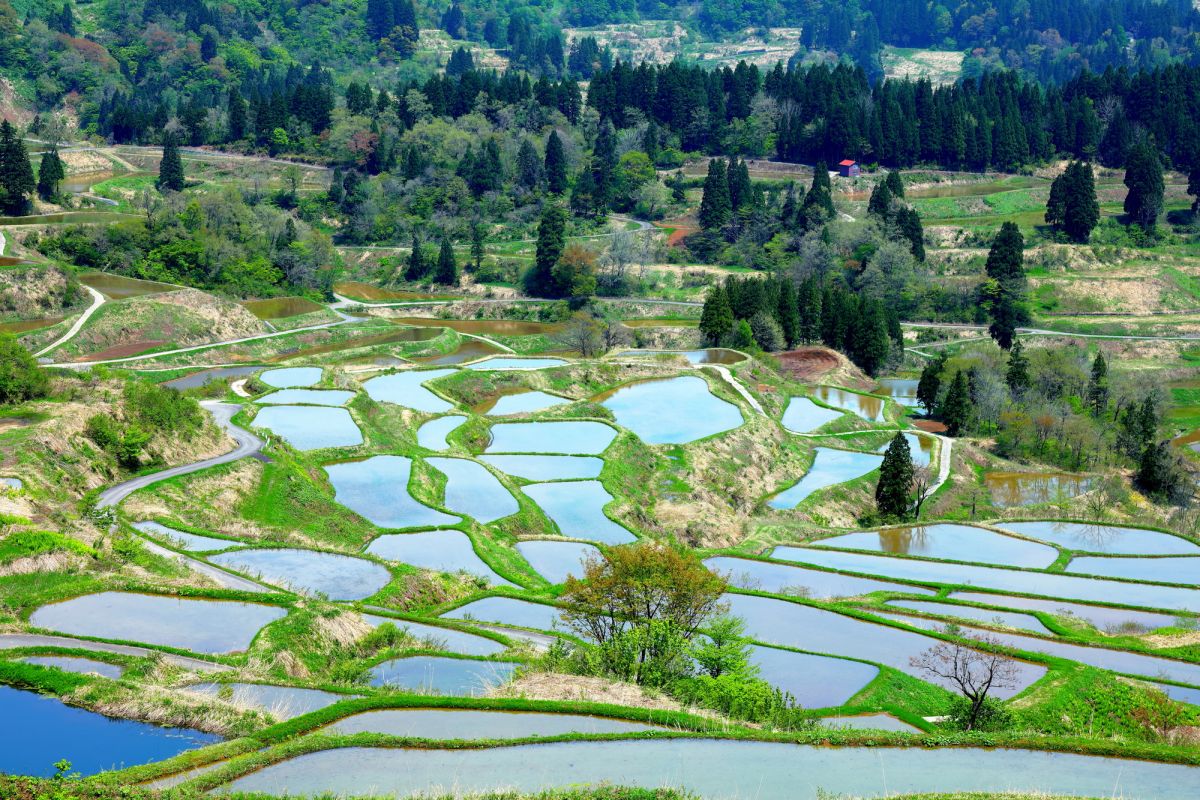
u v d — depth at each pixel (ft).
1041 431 394.93
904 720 135.23
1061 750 110.42
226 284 611.06
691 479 311.88
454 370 423.23
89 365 438.81
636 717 114.62
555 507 267.39
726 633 148.97
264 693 121.60
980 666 163.63
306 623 146.41
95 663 125.80
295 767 100.27
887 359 549.54
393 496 257.96
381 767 101.04
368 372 419.13
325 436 305.94
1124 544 262.67
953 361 480.64
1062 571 237.25
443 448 313.32
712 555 242.37
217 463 255.50
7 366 261.65
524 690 126.11
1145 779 104.47
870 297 634.84
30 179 643.04
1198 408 520.83
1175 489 351.67
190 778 96.32
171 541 199.21
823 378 491.31
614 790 95.55
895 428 407.64
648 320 627.05
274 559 197.57
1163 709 150.92
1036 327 634.43
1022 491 349.00
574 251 649.20
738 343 521.65
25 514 183.83
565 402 384.68
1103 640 185.37
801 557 247.70
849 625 182.29
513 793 94.79
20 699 113.80
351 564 196.24
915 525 279.90
